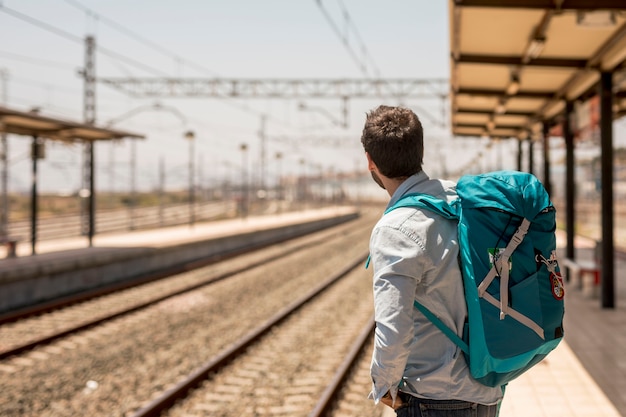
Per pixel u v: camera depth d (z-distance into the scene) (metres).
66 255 13.55
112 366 6.93
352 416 5.45
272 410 5.57
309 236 33.09
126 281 14.52
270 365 7.12
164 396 5.59
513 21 6.48
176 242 18.22
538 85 9.94
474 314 1.63
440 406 1.70
